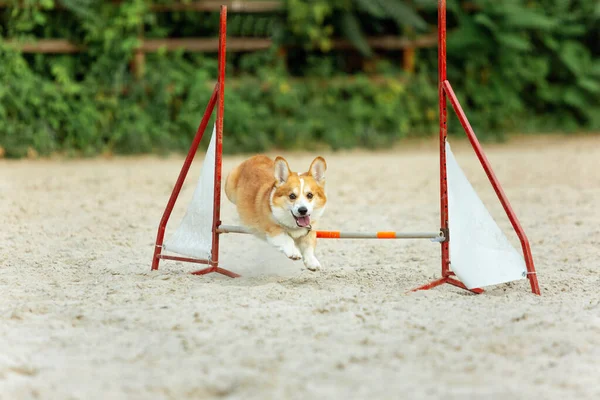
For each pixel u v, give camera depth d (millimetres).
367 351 5746
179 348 5816
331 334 6176
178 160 18578
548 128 24281
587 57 24750
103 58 19719
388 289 7793
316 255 9555
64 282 7973
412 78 22891
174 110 20188
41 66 19547
